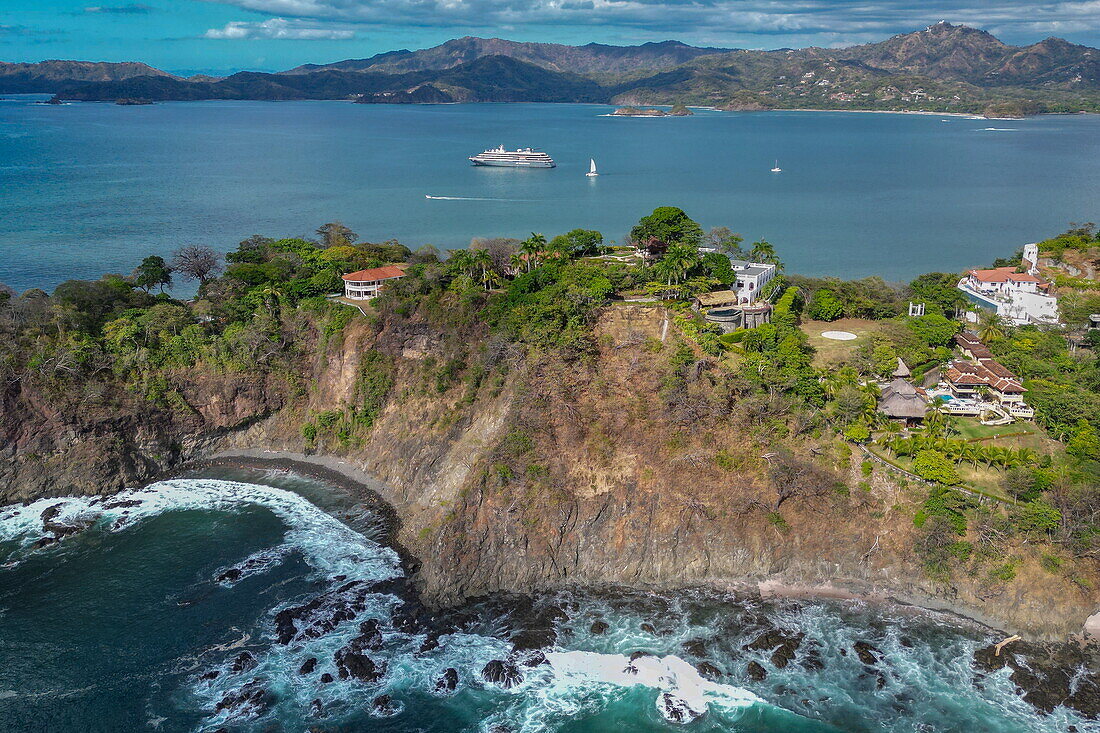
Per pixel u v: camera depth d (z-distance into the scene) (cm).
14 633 7919
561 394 10050
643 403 10006
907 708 7100
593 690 7344
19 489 10425
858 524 8938
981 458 9406
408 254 17338
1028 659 7625
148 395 11388
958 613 8256
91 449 10681
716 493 9194
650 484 9306
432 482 10331
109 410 10956
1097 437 9706
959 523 8619
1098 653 7681
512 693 7312
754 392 10106
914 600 8456
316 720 6981
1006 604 8175
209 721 6938
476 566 8869
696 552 8956
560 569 8962
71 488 10562
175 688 7281
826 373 11088
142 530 9769
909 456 9481
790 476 9194
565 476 9406
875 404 10144
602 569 8969
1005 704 7119
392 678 7462
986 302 15812
